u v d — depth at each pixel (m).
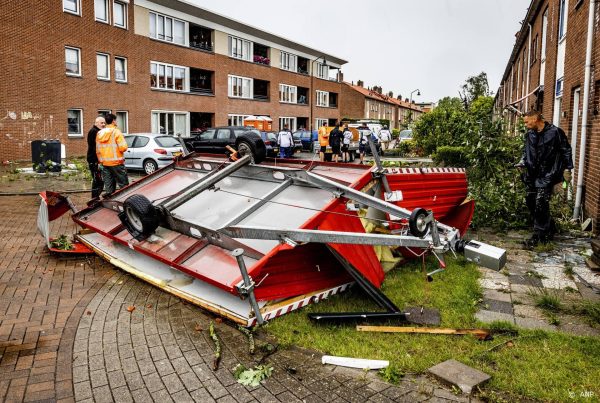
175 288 4.90
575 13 9.65
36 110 21.88
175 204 5.36
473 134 9.34
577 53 9.36
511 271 5.77
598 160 7.27
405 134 35.53
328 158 21.72
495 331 4.11
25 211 9.67
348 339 3.99
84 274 5.75
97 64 25.03
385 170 5.42
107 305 4.83
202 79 35.00
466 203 6.92
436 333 4.05
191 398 3.22
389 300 4.50
